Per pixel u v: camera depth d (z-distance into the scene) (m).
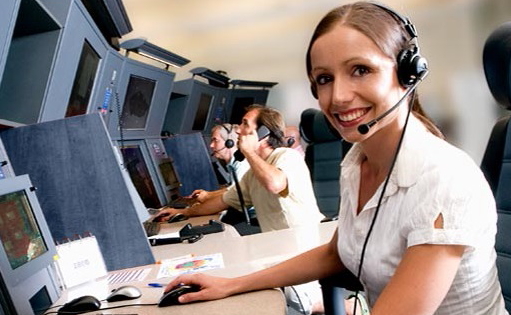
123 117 2.54
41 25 1.51
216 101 4.34
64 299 1.04
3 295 0.82
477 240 0.75
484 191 0.79
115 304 0.95
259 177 2.10
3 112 1.52
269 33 4.79
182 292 0.92
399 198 0.83
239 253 1.35
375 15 0.82
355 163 1.01
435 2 3.93
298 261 1.07
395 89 0.84
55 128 1.35
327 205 3.00
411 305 0.73
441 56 3.93
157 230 1.87
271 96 4.85
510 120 1.09
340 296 1.14
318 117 3.09
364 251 0.89
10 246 0.89
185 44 4.89
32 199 1.05
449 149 0.84
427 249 0.75
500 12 3.80
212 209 2.42
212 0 4.83
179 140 3.41
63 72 1.60
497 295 0.87
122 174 1.35
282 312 0.82
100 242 1.34
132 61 2.46
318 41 0.83
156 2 4.86
